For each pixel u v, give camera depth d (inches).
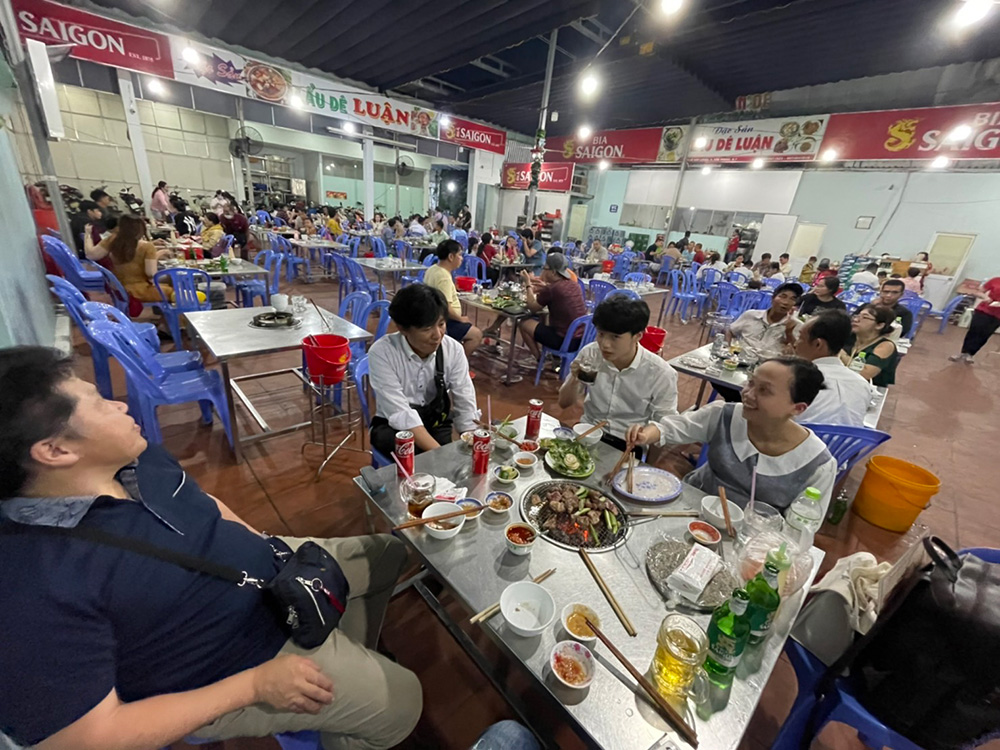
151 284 145.5
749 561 37.5
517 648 31.8
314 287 274.7
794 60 249.8
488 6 189.9
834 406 77.4
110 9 223.3
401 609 63.4
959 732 33.6
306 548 39.3
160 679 30.5
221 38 252.4
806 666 43.8
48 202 203.2
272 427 107.6
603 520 45.4
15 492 25.8
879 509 90.0
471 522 44.3
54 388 25.3
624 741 26.4
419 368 69.4
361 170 541.3
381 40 241.9
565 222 499.8
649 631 34.0
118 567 27.2
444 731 49.0
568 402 81.0
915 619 34.4
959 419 154.9
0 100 119.6
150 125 383.6
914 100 282.8
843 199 379.6
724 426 58.9
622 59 251.1
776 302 126.0
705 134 355.6
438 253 147.5
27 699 22.9
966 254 340.5
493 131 414.0
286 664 32.0
